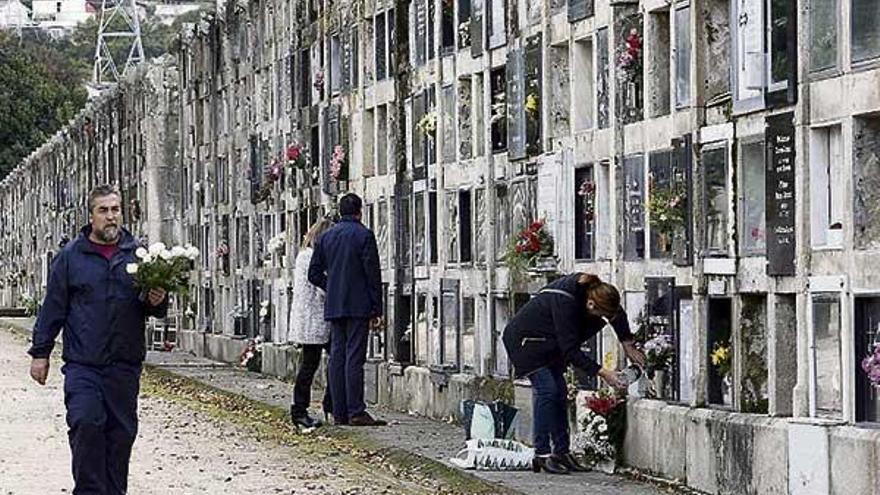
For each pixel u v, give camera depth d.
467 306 20.23
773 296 13.21
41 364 12.93
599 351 16.36
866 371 11.76
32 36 137.12
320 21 27.12
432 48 21.55
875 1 11.88
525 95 18.20
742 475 13.42
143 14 132.62
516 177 18.67
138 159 44.91
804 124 12.73
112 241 12.95
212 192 36.50
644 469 15.23
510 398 18.28
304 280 20.72
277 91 30.31
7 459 18.17
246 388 27.20
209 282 36.75
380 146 24.00
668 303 14.98
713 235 14.22
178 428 21.48
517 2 18.48
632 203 15.75
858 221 12.20
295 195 28.86
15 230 75.06
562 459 15.71
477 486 15.07
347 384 20.31
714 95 14.37
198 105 38.00
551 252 17.62
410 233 22.61
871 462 11.74
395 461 17.31
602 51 16.38
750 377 13.71
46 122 94.50
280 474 16.72
